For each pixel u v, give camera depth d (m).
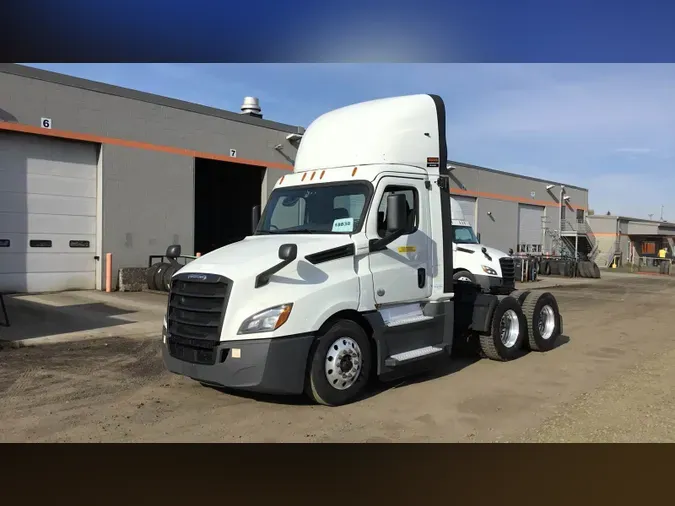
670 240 52.00
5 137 14.14
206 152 18.14
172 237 17.30
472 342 8.40
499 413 5.78
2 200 14.16
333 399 5.84
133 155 16.33
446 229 7.24
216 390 6.44
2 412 5.61
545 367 7.97
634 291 22.28
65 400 6.02
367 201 6.31
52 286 15.10
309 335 5.58
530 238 37.81
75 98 15.09
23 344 8.74
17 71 14.02
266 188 20.08
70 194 15.36
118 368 7.48
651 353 9.09
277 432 5.13
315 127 7.38
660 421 5.55
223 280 5.50
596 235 47.78
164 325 6.10
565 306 16.27
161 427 5.22
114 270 15.98
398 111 6.88
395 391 6.55
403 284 6.58
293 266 5.65
